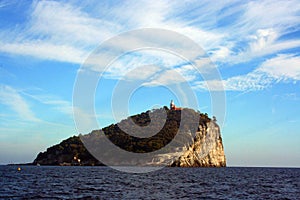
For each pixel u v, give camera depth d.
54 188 47.97
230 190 48.94
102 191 43.81
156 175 87.19
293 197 41.62
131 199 36.28
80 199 35.97
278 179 81.44
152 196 39.09
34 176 79.94
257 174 111.12
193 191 45.91
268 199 39.19
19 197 37.47
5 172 102.25
